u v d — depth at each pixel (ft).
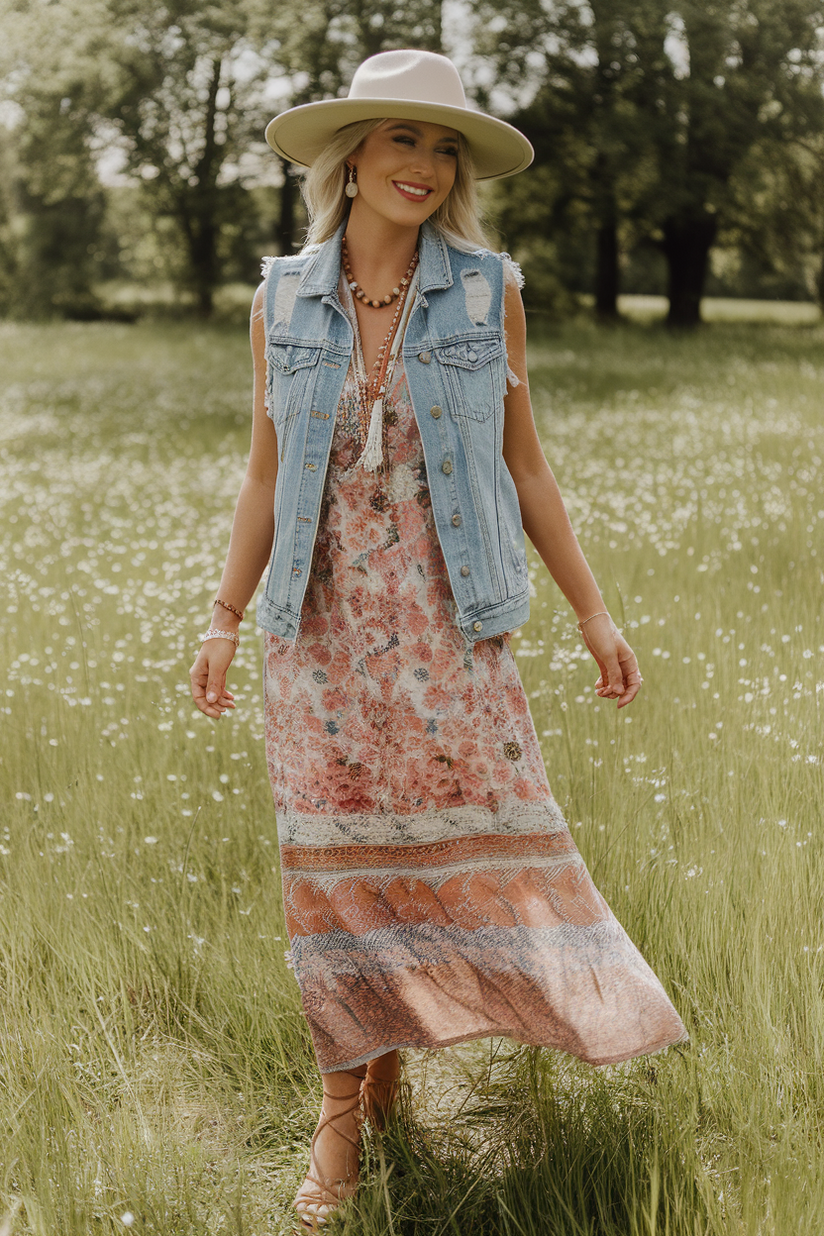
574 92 91.76
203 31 110.11
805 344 71.67
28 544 23.40
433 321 7.02
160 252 156.97
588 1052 6.70
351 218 7.26
